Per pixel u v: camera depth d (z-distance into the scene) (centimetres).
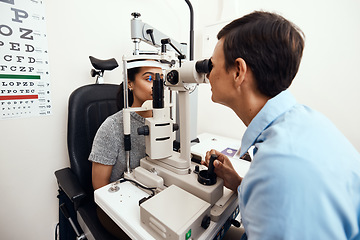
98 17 110
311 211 25
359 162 31
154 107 66
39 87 93
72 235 90
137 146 86
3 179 88
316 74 115
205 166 72
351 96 106
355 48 101
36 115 94
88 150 95
